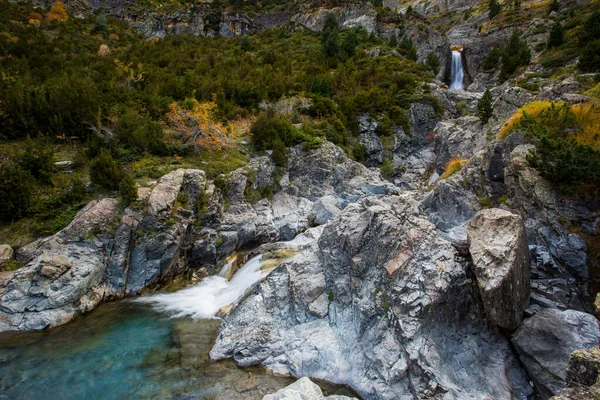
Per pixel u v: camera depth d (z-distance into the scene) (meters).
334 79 43.69
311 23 68.31
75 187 17.52
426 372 8.86
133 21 69.75
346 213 13.61
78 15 63.41
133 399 9.77
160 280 16.94
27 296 13.54
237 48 55.56
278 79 38.78
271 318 12.51
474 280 10.30
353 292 11.84
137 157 21.62
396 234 11.49
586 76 22.34
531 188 12.53
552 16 53.84
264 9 77.06
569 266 10.94
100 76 33.09
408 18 66.75
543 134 13.62
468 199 15.97
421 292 10.06
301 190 27.94
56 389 10.16
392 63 50.84
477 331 9.98
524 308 9.95
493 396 8.52
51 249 15.06
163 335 12.91
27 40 42.31
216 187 21.09
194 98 31.38
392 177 37.56
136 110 26.59
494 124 26.86
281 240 22.09
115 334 12.96
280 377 10.75
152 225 16.80
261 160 26.09
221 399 9.78
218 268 18.80
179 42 57.59
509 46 50.19
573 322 8.93
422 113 41.19
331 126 34.62
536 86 26.61
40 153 18.33
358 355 10.54
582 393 6.00
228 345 11.77
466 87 62.22
